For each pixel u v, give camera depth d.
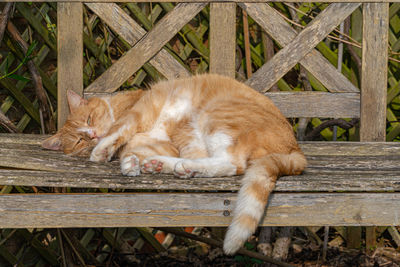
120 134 2.42
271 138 2.32
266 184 2.21
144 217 2.23
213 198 2.23
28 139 2.52
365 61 2.63
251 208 2.19
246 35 2.84
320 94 2.65
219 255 2.83
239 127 2.34
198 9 2.64
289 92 2.65
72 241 2.67
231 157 2.30
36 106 2.77
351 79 2.86
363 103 2.63
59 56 2.62
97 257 2.83
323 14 2.64
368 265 2.77
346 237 2.88
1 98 2.79
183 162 2.26
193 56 2.93
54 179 2.22
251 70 2.86
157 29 2.64
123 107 2.59
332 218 2.23
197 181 2.22
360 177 2.24
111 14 2.64
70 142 2.50
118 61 2.64
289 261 2.82
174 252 2.87
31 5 2.74
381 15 2.63
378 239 2.89
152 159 2.29
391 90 2.85
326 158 2.43
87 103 2.57
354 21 2.84
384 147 2.53
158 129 2.48
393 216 2.24
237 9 2.92
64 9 2.62
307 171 2.32
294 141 2.38
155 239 2.85
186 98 2.49
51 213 2.22
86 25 2.82
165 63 2.65
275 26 2.65
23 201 2.22
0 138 2.50
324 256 2.80
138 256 2.85
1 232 2.77
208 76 2.53
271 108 2.46
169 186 2.22
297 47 2.64
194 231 2.89
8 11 2.61
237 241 2.17
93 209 2.22
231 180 2.23
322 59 2.65
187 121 2.47
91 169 2.27
